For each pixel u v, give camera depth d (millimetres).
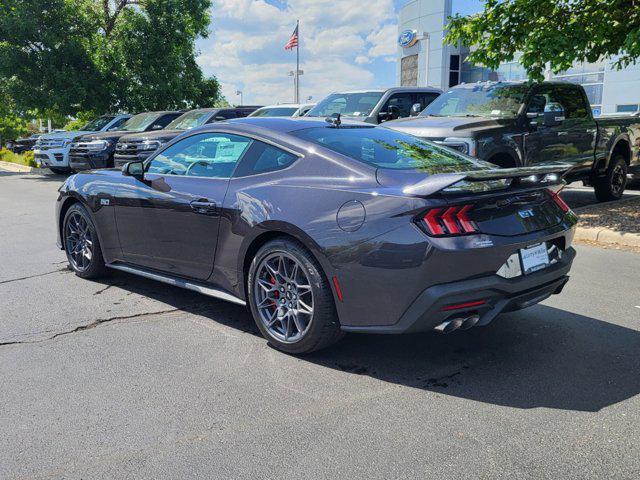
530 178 3467
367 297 3365
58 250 7059
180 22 23625
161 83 23516
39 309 4777
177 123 14180
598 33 7887
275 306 3896
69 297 5113
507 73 32625
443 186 3113
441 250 3117
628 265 6027
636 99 25047
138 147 12367
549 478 2463
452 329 3295
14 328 4336
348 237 3377
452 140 7383
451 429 2873
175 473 2533
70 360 3754
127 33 23234
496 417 2986
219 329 4320
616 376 3461
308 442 2768
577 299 4930
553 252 3748
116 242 5176
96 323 4445
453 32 9297
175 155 4723
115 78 22516
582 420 2947
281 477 2492
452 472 2508
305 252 3604
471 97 8945
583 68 27281
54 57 20609
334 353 3867
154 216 4684
